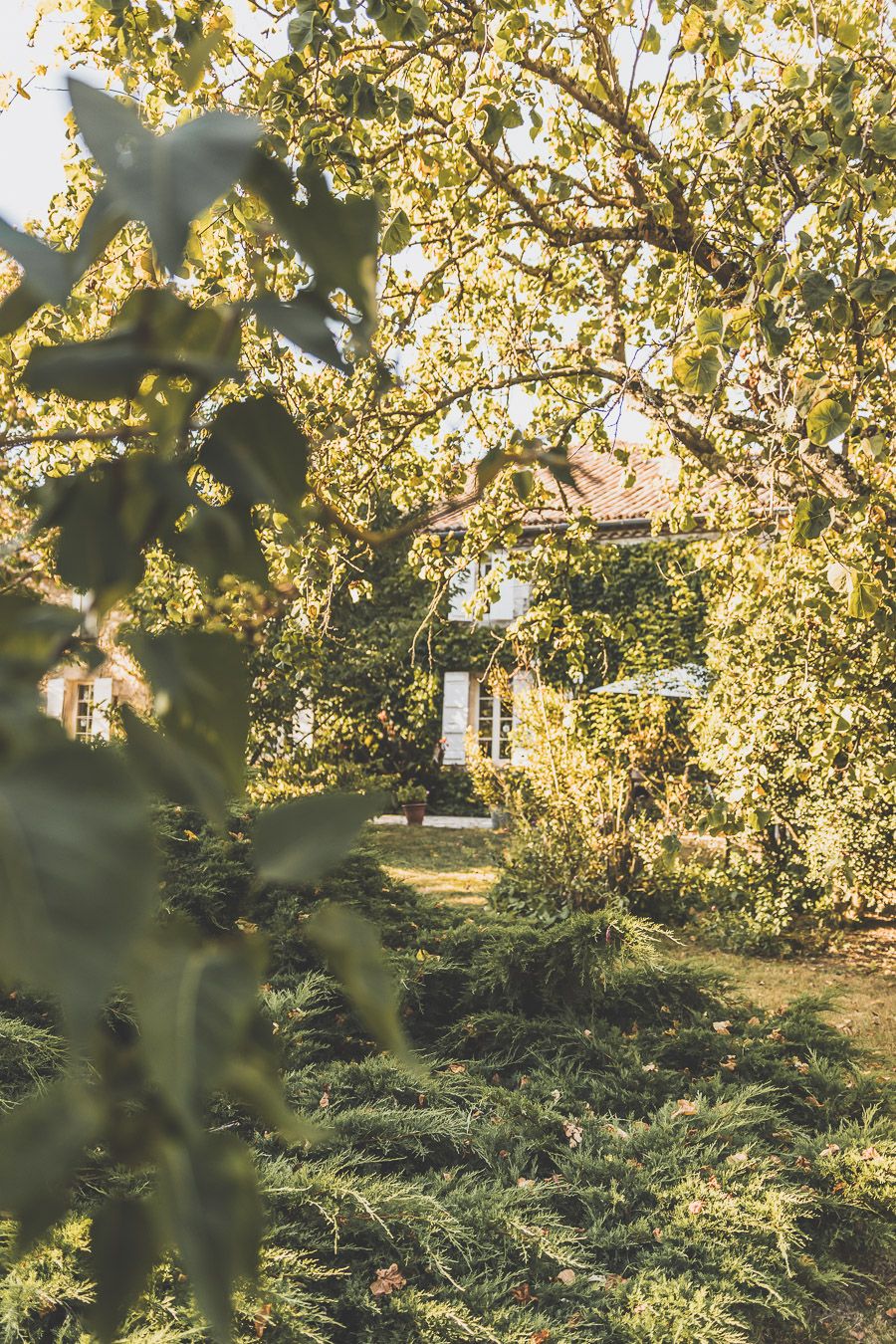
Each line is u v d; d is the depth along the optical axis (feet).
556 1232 10.69
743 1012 16.92
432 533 20.61
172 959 0.62
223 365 0.74
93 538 0.78
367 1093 12.66
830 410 10.14
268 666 26.58
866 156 11.72
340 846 0.70
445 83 16.76
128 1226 0.69
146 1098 0.63
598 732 37.86
